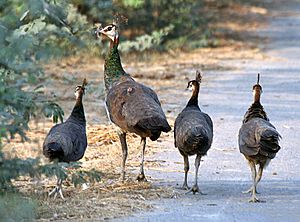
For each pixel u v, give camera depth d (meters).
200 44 43.03
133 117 16.84
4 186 15.09
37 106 14.90
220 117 25.78
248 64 38.12
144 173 18.84
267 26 53.44
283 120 25.48
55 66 35.06
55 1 14.68
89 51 36.59
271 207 15.88
